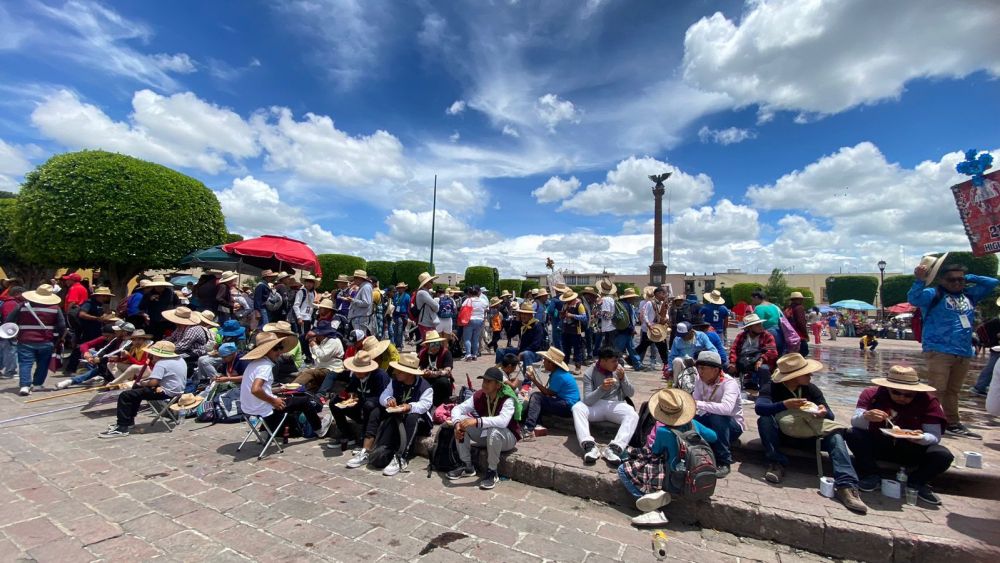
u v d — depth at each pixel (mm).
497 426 4473
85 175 12383
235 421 6387
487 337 13703
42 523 3361
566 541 3398
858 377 9633
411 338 13352
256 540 3254
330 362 6715
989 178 4477
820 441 4035
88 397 7410
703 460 3625
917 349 17297
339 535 3373
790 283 64500
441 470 4785
